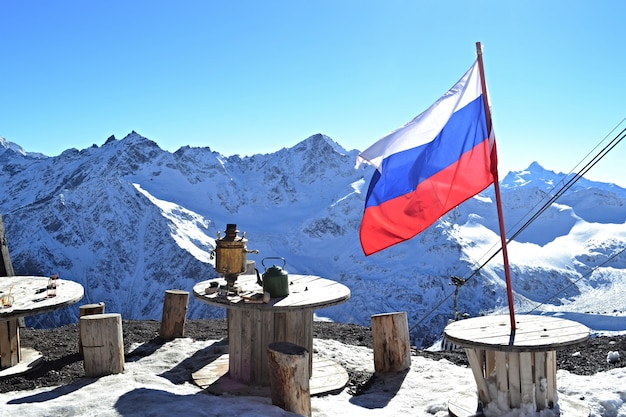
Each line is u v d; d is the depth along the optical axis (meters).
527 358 4.42
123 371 5.91
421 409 5.36
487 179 4.95
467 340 4.41
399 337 6.62
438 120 5.05
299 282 6.68
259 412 4.49
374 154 5.03
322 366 6.68
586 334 4.48
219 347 7.39
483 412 4.64
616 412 4.80
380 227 5.12
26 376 6.07
